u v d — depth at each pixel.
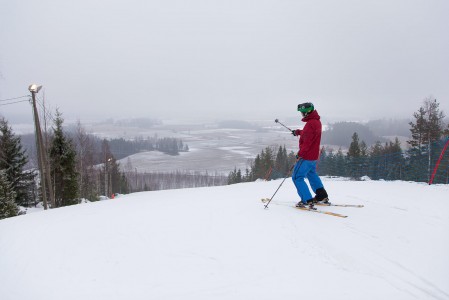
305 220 4.93
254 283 3.19
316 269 3.43
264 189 8.82
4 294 3.21
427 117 28.98
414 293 2.91
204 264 3.63
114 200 8.77
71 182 26.17
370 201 6.18
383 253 3.74
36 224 5.49
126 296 3.04
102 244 4.30
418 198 6.41
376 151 44.97
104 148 38.59
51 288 3.25
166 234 4.57
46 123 24.72
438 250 3.77
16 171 28.83
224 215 5.37
